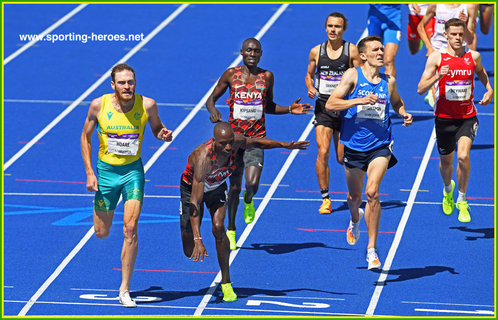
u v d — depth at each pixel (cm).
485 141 4734
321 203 3994
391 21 4938
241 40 6262
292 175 4309
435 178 4275
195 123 5003
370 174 3084
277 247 3516
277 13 6681
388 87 3119
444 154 3681
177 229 3697
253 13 6694
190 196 2970
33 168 4428
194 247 2847
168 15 6662
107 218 3027
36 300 3023
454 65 3550
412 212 3878
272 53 6025
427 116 5069
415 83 5550
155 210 3906
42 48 6125
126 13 6688
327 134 3819
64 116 5125
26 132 4897
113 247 3500
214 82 5631
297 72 5741
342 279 3225
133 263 2958
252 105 3450
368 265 3206
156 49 6122
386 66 4950
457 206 3741
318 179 3862
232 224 3462
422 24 4853
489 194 4091
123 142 2920
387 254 3453
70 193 4128
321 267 3328
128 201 2931
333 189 4153
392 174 4316
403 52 6038
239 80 3453
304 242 3566
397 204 3972
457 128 3628
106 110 2900
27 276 3231
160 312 2909
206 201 2981
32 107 5244
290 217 3828
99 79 5688
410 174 4322
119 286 3155
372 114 3089
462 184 3688
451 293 3100
